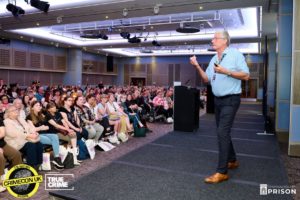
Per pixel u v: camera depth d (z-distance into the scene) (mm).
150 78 24531
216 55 3102
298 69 4574
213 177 2971
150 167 3535
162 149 4629
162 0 7805
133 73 25125
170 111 9039
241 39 14336
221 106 3004
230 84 2889
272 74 12125
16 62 16062
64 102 4930
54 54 18578
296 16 4598
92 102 6000
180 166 3592
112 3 8117
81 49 19625
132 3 8094
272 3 7988
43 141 4020
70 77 19359
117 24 12977
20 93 9812
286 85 6121
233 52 2914
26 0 7949
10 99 8633
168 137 5898
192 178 3111
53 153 4109
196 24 12703
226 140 2963
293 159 4461
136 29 13930
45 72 18266
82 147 4559
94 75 22969
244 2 7969
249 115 11156
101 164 4262
